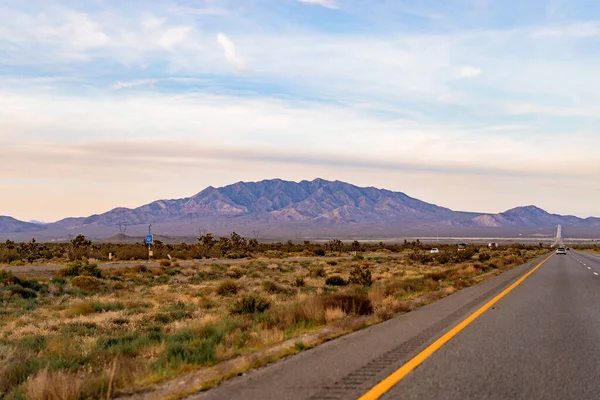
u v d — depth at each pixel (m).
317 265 59.47
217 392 6.79
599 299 18.73
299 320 13.86
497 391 6.71
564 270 39.59
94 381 7.42
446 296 19.95
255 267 52.31
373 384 6.98
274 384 7.07
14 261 63.19
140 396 6.94
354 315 14.30
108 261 66.62
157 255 75.81
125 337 13.78
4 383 8.23
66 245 129.62
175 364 8.70
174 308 21.38
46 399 6.84
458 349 9.43
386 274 41.78
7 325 16.80
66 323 17.16
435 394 6.55
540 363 8.34
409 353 9.03
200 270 46.28
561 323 12.81
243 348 10.12
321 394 6.53
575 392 6.70
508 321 13.08
